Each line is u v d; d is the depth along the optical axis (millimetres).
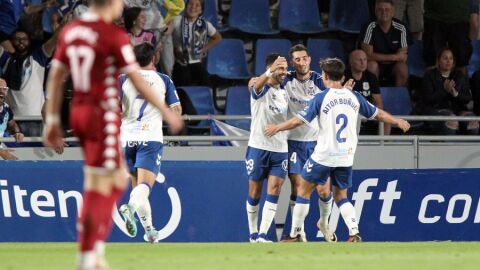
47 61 52375
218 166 47438
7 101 51594
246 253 30250
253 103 42344
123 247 34375
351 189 47875
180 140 48000
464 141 52875
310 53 59844
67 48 19422
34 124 51062
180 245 36500
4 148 47688
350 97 40156
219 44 59250
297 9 62250
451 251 31734
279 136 42250
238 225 47312
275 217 48062
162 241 46719
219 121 51219
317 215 47438
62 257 28531
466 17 59938
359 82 54219
